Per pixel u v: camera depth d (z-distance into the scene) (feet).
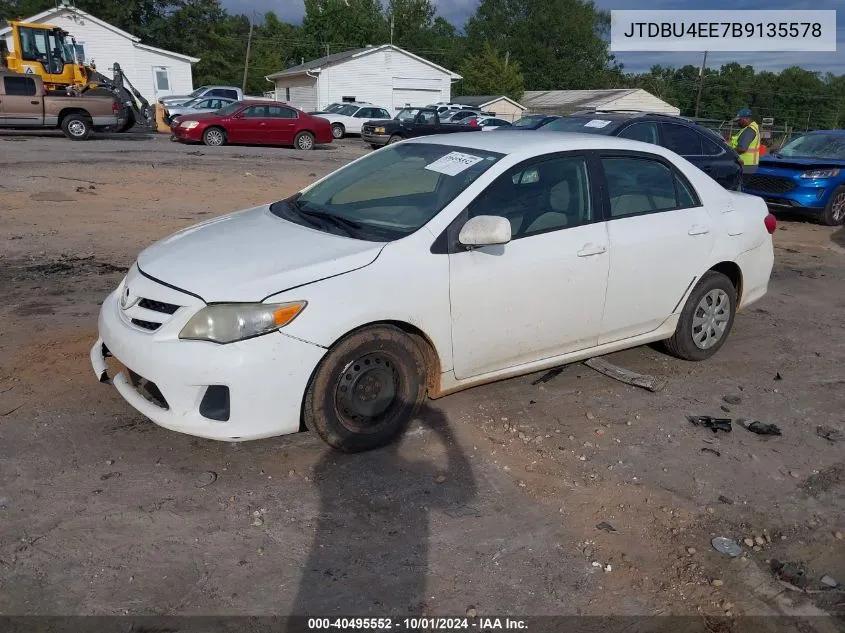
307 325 10.99
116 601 8.92
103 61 126.21
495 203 13.17
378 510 11.00
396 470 12.05
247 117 71.00
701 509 11.45
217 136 70.08
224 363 10.61
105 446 12.23
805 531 11.07
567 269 13.84
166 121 85.71
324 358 11.43
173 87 133.49
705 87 257.75
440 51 251.39
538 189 13.80
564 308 14.07
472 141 14.83
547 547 10.38
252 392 10.77
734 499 11.78
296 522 10.61
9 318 17.95
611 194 14.87
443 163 14.02
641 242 15.01
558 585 9.66
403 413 12.62
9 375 14.60
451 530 10.64
